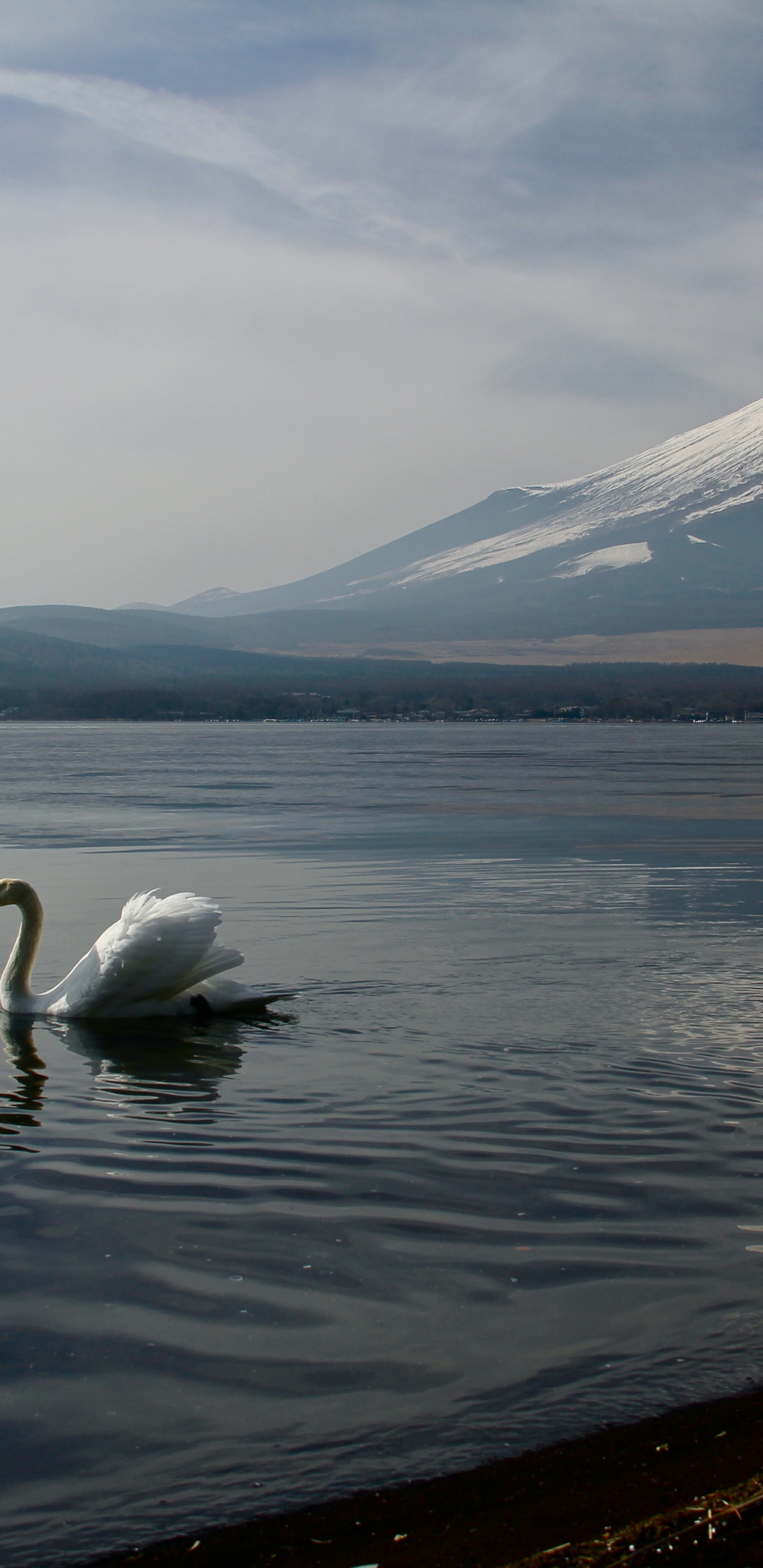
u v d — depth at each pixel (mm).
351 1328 5332
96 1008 12055
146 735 177125
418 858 27297
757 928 17375
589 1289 5684
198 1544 4004
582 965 14469
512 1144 7836
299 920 18172
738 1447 4445
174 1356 5113
